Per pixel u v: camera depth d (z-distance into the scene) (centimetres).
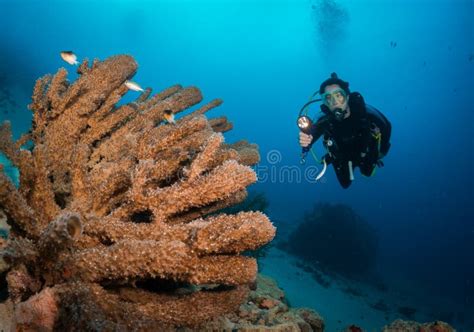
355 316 1076
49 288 122
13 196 131
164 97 346
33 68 2755
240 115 9431
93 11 6462
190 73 9106
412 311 1309
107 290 145
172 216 190
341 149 511
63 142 214
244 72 9319
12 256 125
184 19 8250
